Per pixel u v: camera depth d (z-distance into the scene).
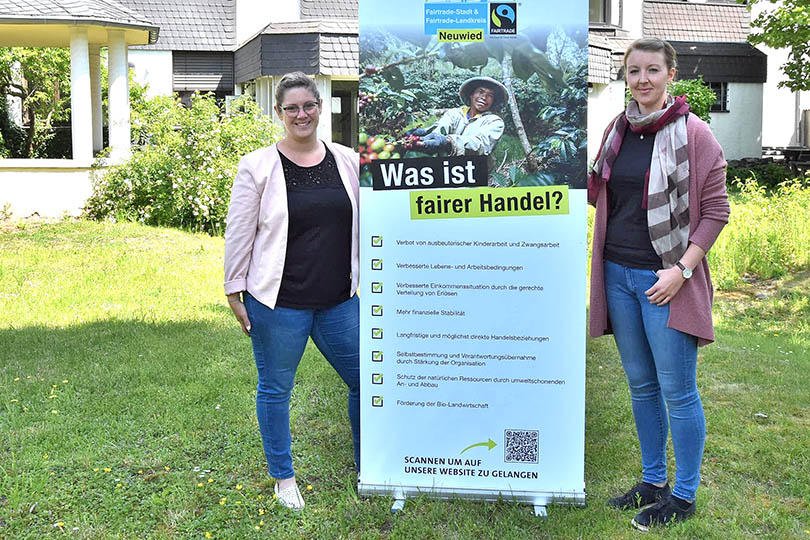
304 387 5.51
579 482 3.77
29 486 4.02
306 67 16.72
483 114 3.57
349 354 3.87
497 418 3.77
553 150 3.57
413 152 3.62
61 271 9.48
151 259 10.23
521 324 3.69
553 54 3.53
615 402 5.29
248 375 5.75
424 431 3.82
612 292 3.64
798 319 8.04
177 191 12.68
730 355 6.36
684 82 19.52
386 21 3.56
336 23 16.75
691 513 3.69
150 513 3.78
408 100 3.59
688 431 3.58
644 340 3.66
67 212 13.27
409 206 3.66
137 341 6.62
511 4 3.52
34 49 19.44
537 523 3.63
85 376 5.71
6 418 4.94
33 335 6.79
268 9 21.00
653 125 3.46
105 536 3.57
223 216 12.46
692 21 23.03
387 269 3.72
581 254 3.62
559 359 3.70
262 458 4.37
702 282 3.50
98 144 15.85
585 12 3.49
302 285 3.65
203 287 8.84
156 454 4.42
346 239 3.74
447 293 3.71
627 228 3.57
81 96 13.27
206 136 12.74
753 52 23.03
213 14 21.22
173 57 21.05
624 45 19.23
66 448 4.49
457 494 3.83
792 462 4.32
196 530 3.65
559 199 3.59
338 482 4.12
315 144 3.71
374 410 3.83
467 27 3.54
